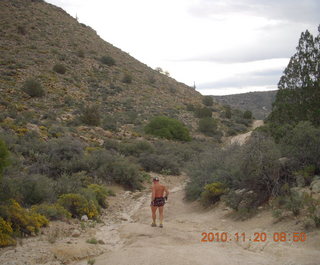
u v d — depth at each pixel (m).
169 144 32.38
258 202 10.11
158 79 82.75
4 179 9.41
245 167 10.35
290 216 8.26
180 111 58.84
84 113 35.62
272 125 16.47
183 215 12.16
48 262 6.07
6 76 46.56
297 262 5.64
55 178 15.95
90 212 10.80
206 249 6.71
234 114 69.00
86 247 6.98
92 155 19.31
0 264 5.73
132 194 16.56
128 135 34.75
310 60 15.90
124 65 81.81
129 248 6.90
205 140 43.59
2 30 67.44
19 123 25.08
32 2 92.62
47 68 56.66
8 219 7.43
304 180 9.77
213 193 12.49
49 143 19.42
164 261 5.92
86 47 80.50
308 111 15.46
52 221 9.15
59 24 87.19
